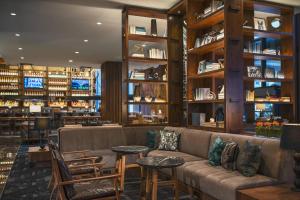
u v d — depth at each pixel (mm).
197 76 5539
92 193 2967
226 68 4664
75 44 9453
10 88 14891
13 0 5625
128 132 5828
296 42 6301
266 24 5355
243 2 5062
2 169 6039
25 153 8047
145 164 3404
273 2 5504
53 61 13031
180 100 6449
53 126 11961
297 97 6199
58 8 6117
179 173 4184
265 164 3520
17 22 7078
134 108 7945
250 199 2836
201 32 5805
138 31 6168
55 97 15594
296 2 5594
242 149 3738
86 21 7035
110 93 13172
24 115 12461
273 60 5750
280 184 3262
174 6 6055
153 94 6555
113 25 7367
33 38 8648
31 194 4312
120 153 4332
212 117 5605
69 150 5328
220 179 3373
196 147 4812
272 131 4176
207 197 3680
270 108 5988
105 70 13125
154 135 5617
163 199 4059
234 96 4723
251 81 5379
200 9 5719
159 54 6348
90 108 15875
